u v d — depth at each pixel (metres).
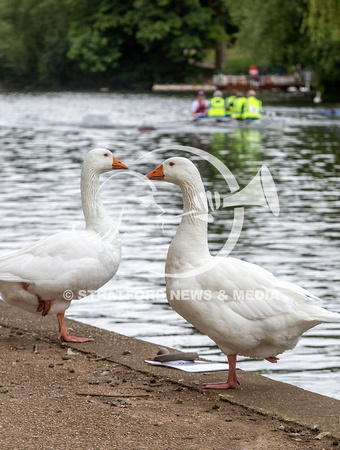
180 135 33.62
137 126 38.09
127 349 6.47
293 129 36.09
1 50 88.94
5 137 33.84
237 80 72.06
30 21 88.62
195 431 4.61
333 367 7.11
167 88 79.31
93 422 4.71
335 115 43.09
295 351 7.63
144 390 5.42
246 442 4.44
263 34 56.72
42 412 4.87
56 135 34.59
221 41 82.56
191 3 77.44
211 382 5.64
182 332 8.16
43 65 87.50
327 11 37.34
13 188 19.05
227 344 5.41
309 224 14.23
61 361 6.08
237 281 5.27
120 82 84.88
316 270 10.73
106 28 81.94
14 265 6.30
